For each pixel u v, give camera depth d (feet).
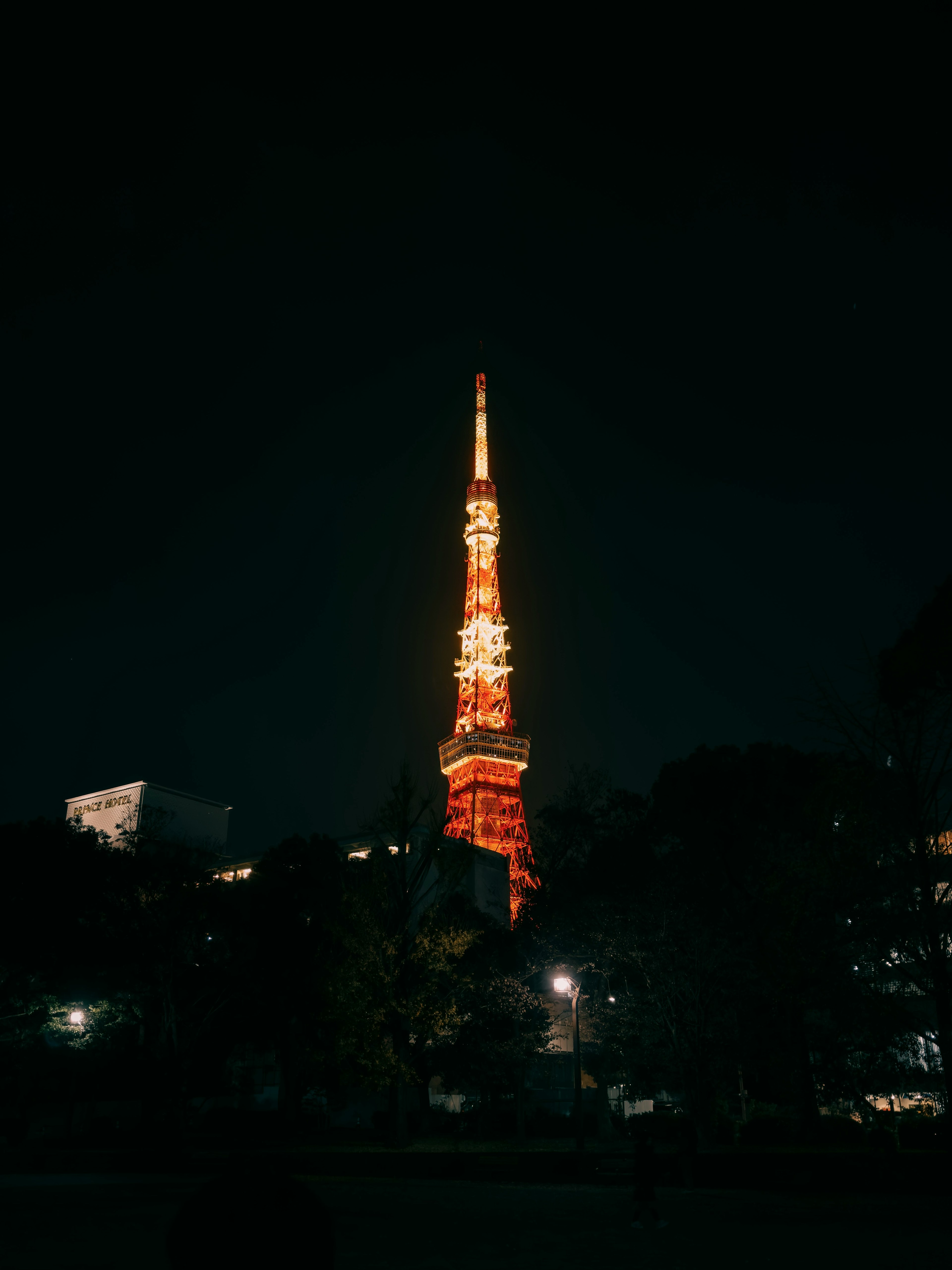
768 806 145.89
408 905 153.58
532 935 174.09
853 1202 89.51
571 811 174.40
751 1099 185.47
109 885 167.63
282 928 188.55
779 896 104.47
